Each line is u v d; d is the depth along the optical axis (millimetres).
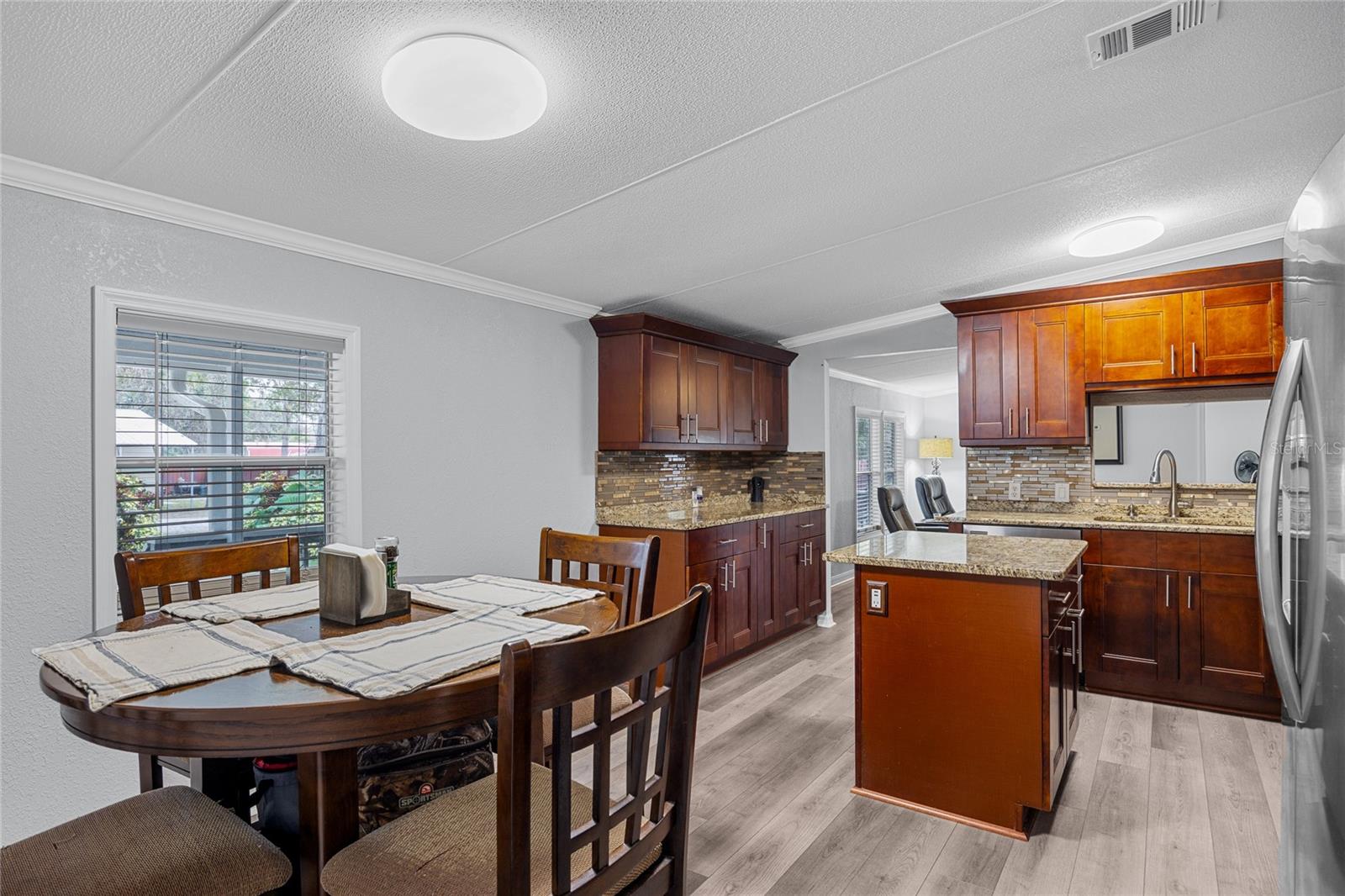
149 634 1458
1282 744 2920
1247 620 3232
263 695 1120
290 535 2822
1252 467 3732
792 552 4828
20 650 2111
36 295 2145
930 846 2178
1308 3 1575
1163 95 1967
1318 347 1232
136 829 1313
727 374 4684
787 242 3066
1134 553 3482
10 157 2045
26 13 1424
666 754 1202
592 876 1030
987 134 2148
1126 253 3604
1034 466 4285
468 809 1351
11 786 2088
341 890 1129
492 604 1752
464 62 1571
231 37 1527
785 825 2312
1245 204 2941
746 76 1763
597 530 4129
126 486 2410
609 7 1476
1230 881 1973
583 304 4016
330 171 2209
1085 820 2314
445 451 3297
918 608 2432
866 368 6508
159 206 2377
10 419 2100
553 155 2148
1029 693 2227
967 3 1524
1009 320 4012
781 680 3848
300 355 2863
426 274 3215
